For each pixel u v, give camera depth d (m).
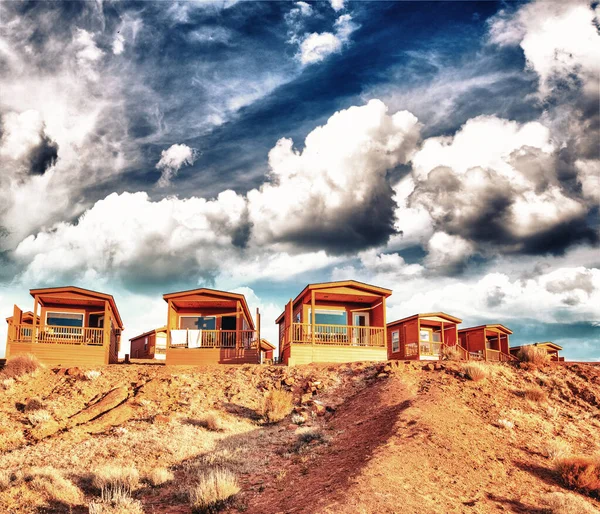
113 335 35.12
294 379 24.56
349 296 31.09
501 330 41.25
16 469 14.32
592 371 22.69
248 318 38.31
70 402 20.97
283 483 13.48
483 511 10.95
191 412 20.45
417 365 23.94
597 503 12.32
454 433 15.40
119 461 15.29
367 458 13.21
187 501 12.86
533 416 18.42
